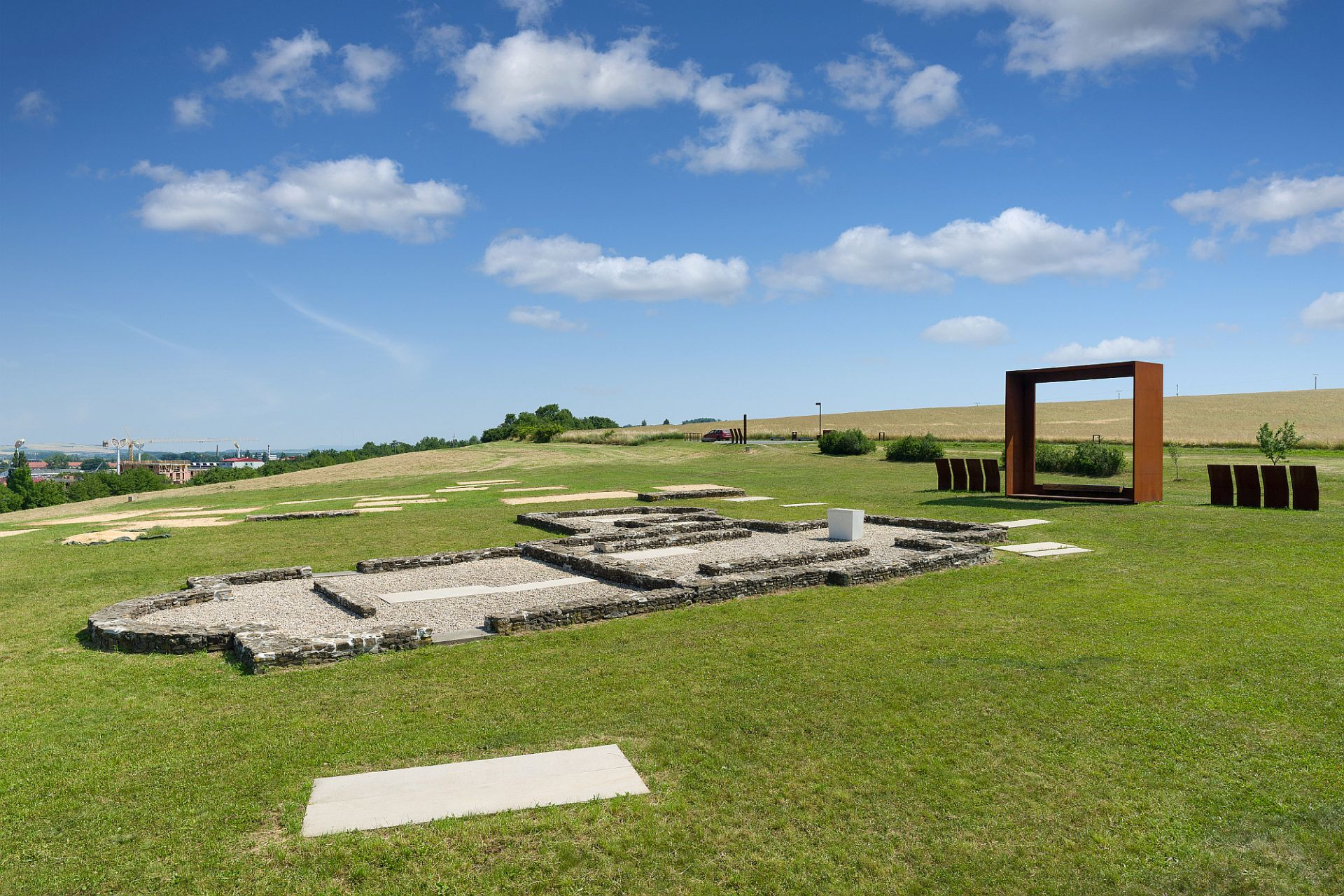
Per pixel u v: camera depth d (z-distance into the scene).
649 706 6.85
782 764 5.62
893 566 12.43
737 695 7.08
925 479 32.78
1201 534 15.64
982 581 11.91
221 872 4.38
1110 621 9.38
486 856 4.49
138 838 4.79
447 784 5.41
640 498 27.58
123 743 6.32
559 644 9.04
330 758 5.91
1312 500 18.55
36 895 4.21
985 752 5.79
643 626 9.80
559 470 43.09
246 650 8.47
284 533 20.39
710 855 4.50
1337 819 4.78
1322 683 7.05
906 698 6.90
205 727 6.62
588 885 4.23
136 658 8.85
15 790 5.49
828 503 24.44
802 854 4.50
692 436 69.69
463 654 8.72
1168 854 4.47
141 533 20.97
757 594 11.48
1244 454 37.72
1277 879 4.23
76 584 13.87
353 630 9.14
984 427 75.50
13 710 7.16
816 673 7.66
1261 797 5.06
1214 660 7.77
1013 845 4.58
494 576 13.71
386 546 17.92
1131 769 5.48
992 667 7.72
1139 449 21.09
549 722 6.55
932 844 4.61
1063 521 18.22
